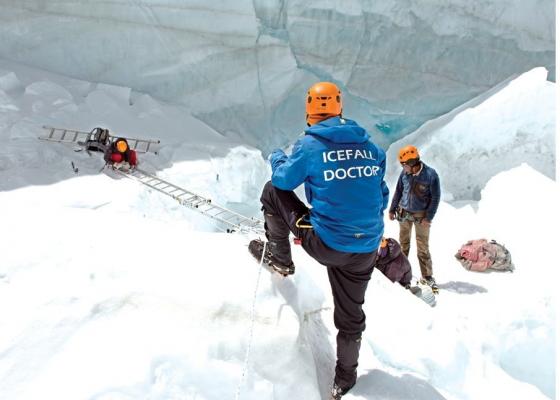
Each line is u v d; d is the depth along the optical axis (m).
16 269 1.78
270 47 6.35
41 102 4.93
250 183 5.44
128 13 5.61
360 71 6.81
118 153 4.20
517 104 5.75
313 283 2.28
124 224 2.21
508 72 6.84
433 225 5.17
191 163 4.89
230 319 1.69
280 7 6.18
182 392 1.41
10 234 1.98
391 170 6.39
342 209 1.60
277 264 1.94
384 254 3.39
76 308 1.60
